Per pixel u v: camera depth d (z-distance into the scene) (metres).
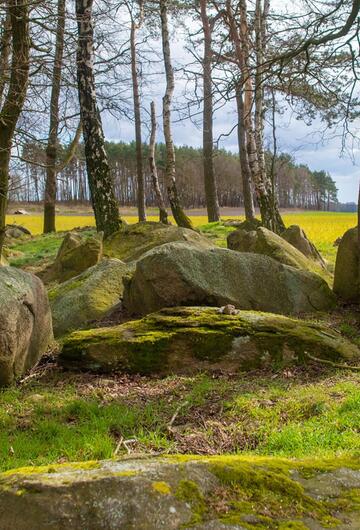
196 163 107.00
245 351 8.22
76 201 110.62
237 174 109.31
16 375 8.01
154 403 6.84
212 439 5.65
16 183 13.37
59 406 6.87
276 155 20.47
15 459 5.20
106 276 12.31
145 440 5.59
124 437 5.79
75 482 2.17
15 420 6.46
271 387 7.14
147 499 2.13
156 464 2.33
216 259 10.78
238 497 2.24
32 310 8.55
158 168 89.06
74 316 11.37
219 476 2.33
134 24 24.08
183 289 10.38
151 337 8.38
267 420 5.99
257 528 2.10
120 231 17.36
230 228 27.94
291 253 13.65
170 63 23.92
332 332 8.91
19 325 8.02
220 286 10.52
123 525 2.05
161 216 28.91
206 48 22.00
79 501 2.11
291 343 8.27
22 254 26.75
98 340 8.51
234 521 2.11
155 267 10.50
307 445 5.18
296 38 13.66
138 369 8.22
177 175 105.94
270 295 10.94
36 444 5.60
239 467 2.38
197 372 8.09
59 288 12.58
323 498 2.33
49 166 13.52
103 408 6.68
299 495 2.30
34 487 2.16
